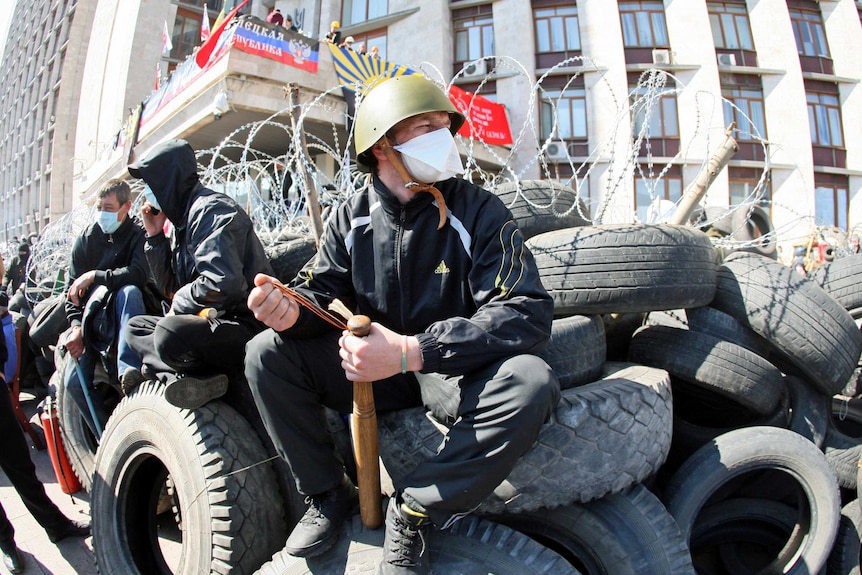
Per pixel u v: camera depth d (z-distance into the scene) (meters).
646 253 2.52
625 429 1.82
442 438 1.76
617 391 1.90
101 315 3.13
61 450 3.56
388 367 1.40
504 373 1.40
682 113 18.75
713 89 18.89
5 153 59.25
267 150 13.58
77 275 3.56
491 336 1.43
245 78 10.43
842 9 20.98
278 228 4.37
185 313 2.31
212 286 2.21
